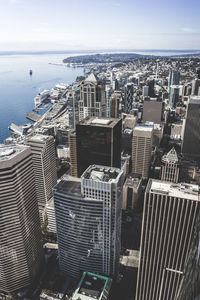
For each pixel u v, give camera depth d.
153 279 190.62
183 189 163.25
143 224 171.62
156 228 169.38
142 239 177.62
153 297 199.00
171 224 164.12
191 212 156.62
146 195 161.88
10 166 187.38
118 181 190.75
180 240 167.25
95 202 193.88
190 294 100.06
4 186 189.38
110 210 194.25
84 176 195.75
